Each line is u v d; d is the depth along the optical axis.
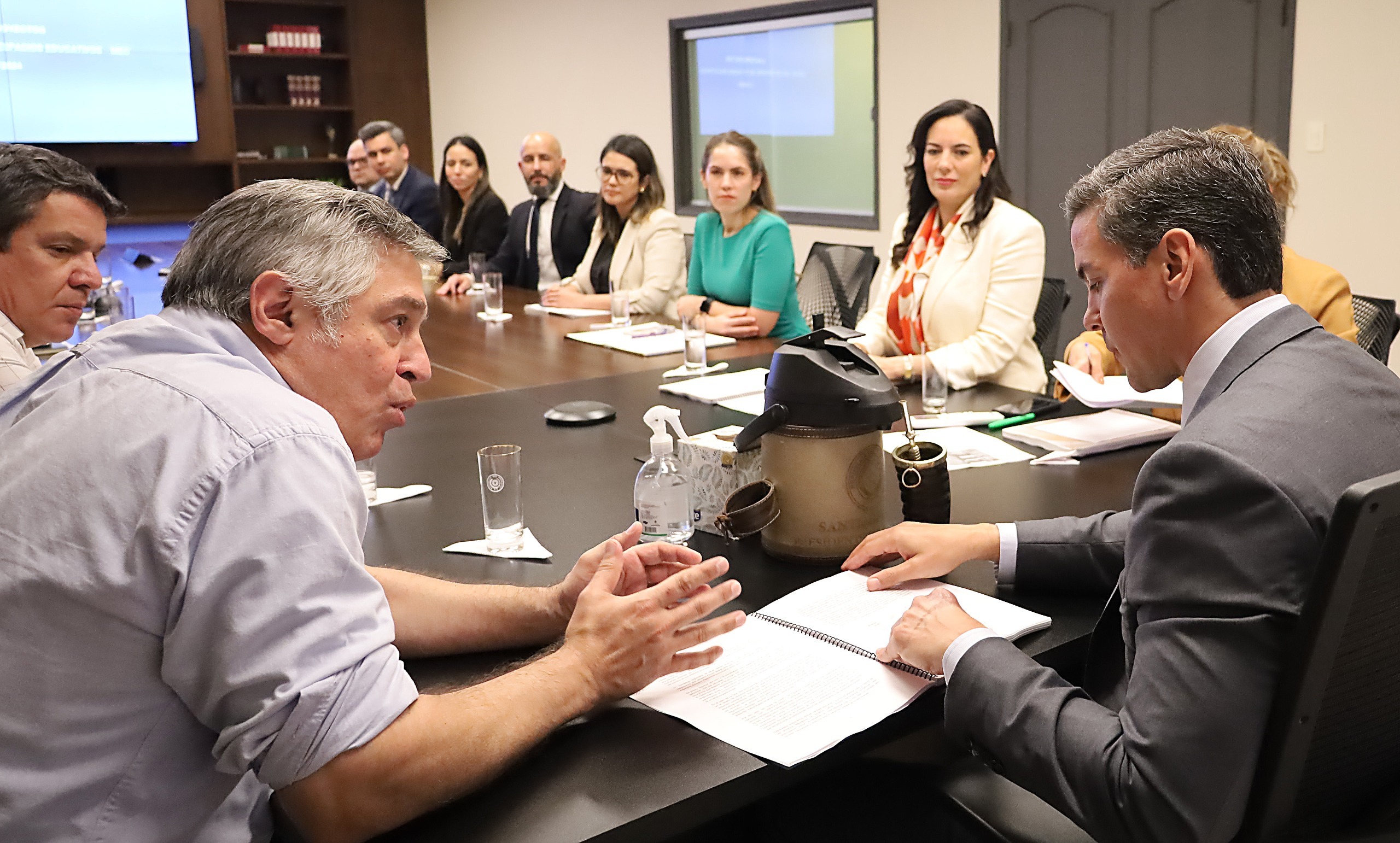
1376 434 0.98
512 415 2.45
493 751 0.97
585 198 5.29
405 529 1.71
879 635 1.25
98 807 0.92
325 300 1.03
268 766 0.90
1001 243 2.92
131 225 8.37
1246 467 0.92
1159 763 0.93
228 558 0.88
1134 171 1.11
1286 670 0.91
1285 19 4.48
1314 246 4.55
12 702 0.90
